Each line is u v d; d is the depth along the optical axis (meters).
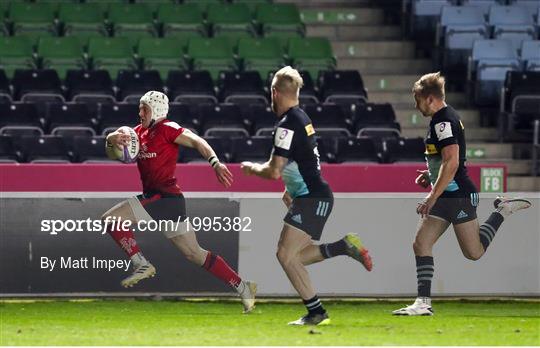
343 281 33.25
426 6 64.69
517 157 58.31
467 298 33.62
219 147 50.34
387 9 68.12
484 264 33.56
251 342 25.03
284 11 65.25
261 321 29.23
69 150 50.06
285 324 28.62
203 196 32.47
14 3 63.00
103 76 56.38
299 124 27.69
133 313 30.55
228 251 32.59
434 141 30.23
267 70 60.25
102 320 29.09
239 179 42.12
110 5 64.06
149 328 27.58
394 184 44.00
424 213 30.03
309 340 25.41
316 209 28.14
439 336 26.45
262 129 53.19
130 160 30.78
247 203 32.56
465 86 62.66
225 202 32.44
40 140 49.75
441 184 29.78
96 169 42.16
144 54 60.19
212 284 32.34
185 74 56.78
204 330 27.25
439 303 33.44
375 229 33.03
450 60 62.53
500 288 33.59
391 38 66.38
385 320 29.72
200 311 31.12
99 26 62.59
